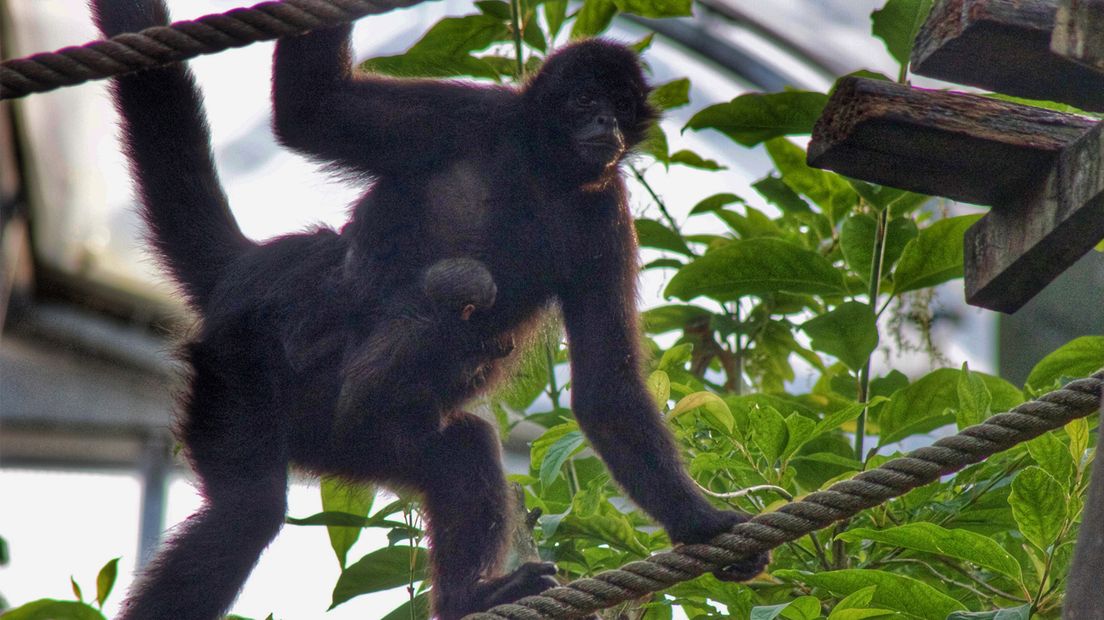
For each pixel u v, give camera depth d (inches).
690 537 423.5
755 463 472.1
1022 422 371.2
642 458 450.6
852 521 481.4
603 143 488.7
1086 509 309.9
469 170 483.8
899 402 486.9
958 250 505.7
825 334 490.6
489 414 491.5
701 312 578.2
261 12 368.5
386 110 470.3
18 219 1077.1
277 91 457.1
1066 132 374.9
